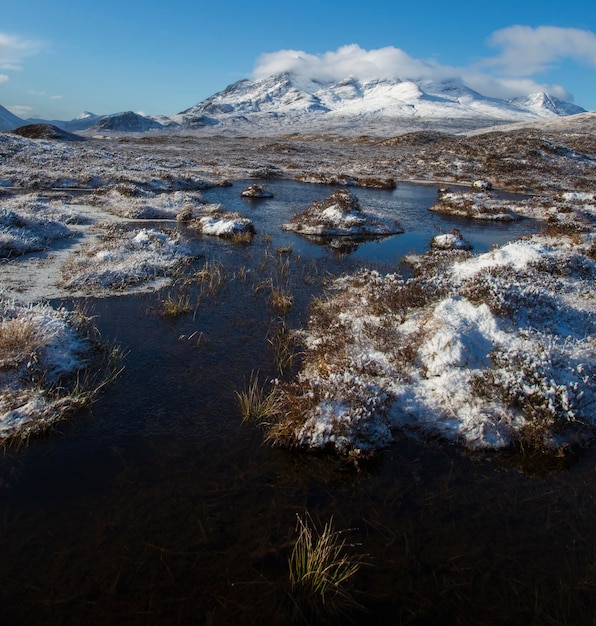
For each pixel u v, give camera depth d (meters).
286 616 3.83
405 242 18.66
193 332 9.12
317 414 6.05
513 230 22.11
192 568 4.20
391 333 8.19
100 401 6.65
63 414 6.17
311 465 5.68
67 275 11.54
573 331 8.70
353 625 3.80
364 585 4.14
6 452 5.56
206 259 14.52
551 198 32.06
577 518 5.00
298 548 4.43
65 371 7.18
